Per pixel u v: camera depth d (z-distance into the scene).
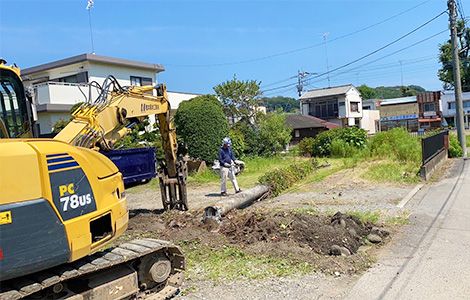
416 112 67.88
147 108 8.92
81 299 4.30
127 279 4.82
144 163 15.97
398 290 5.30
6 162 3.67
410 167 15.80
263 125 24.86
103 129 7.23
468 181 13.24
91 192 4.39
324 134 26.38
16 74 6.27
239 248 7.17
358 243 7.38
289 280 5.78
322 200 11.38
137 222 9.35
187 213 9.94
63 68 26.08
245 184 15.34
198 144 19.30
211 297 5.36
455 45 20.73
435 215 9.12
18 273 3.66
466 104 64.31
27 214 3.70
